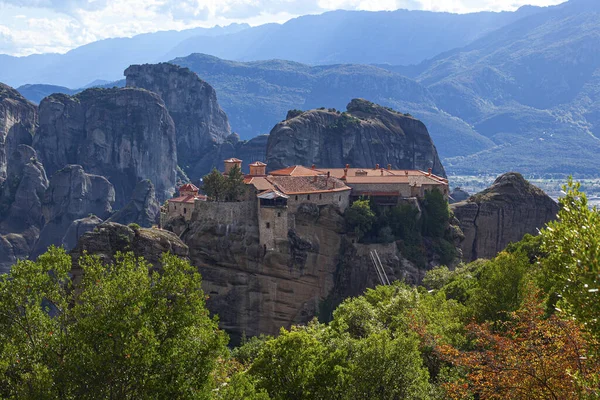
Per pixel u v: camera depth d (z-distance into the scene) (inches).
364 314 3213.6
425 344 2493.8
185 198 6028.5
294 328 2824.8
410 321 2760.8
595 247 1389.0
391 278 6018.7
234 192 5890.8
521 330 2108.8
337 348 2439.7
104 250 4658.0
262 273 5743.1
